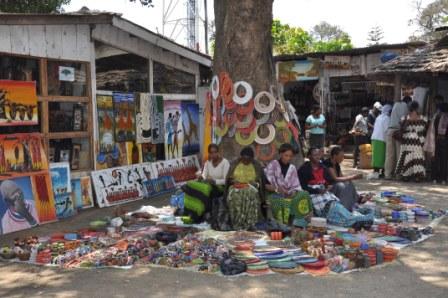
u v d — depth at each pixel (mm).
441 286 5152
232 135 8555
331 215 7441
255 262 5719
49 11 16953
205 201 7707
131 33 10258
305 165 7836
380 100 19938
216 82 8828
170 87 12148
